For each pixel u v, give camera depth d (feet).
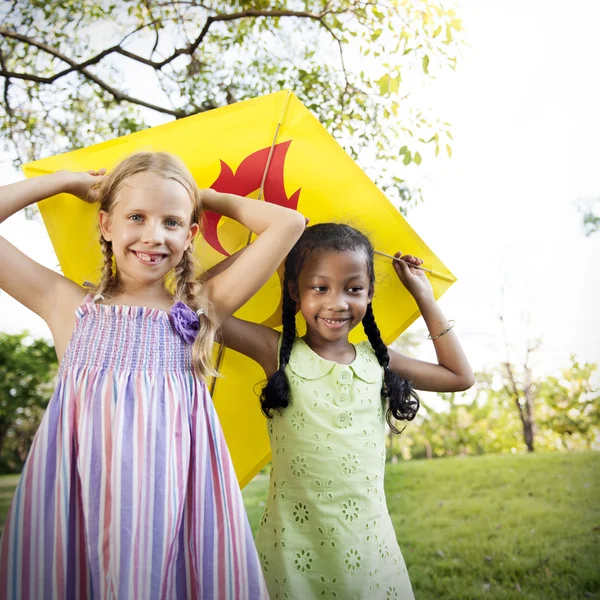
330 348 6.82
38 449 5.16
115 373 5.35
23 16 16.93
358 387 6.64
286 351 6.71
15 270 5.80
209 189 6.68
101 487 5.08
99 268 6.88
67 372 5.42
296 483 6.33
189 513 5.42
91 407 5.24
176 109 17.01
